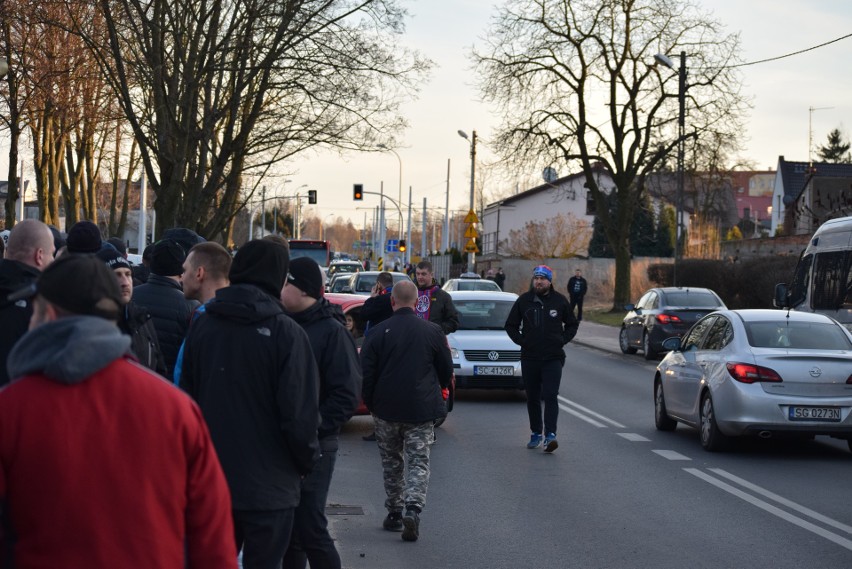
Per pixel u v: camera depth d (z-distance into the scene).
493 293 17.72
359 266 52.22
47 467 2.62
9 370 2.72
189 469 2.85
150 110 22.89
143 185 41.91
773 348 11.57
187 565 2.92
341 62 21.38
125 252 9.06
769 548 7.38
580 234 74.12
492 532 7.84
